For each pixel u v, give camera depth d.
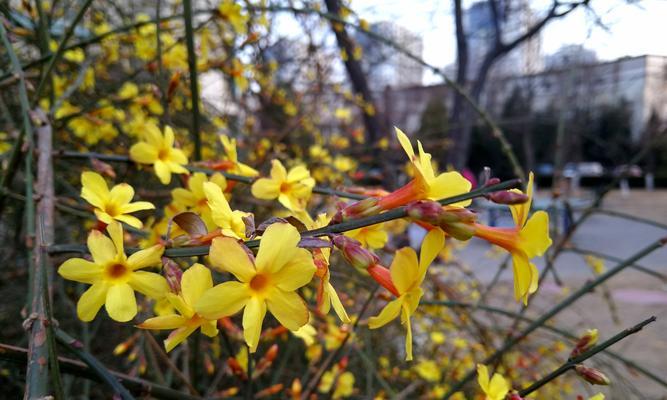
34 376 0.11
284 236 0.09
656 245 0.22
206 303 0.09
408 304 0.10
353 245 0.10
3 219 0.33
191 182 0.16
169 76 0.30
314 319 0.28
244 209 0.34
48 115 0.20
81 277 0.11
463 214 0.09
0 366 0.29
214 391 0.31
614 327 0.63
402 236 0.50
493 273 0.85
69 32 0.19
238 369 0.18
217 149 0.35
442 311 0.37
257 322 0.09
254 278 0.10
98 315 0.30
